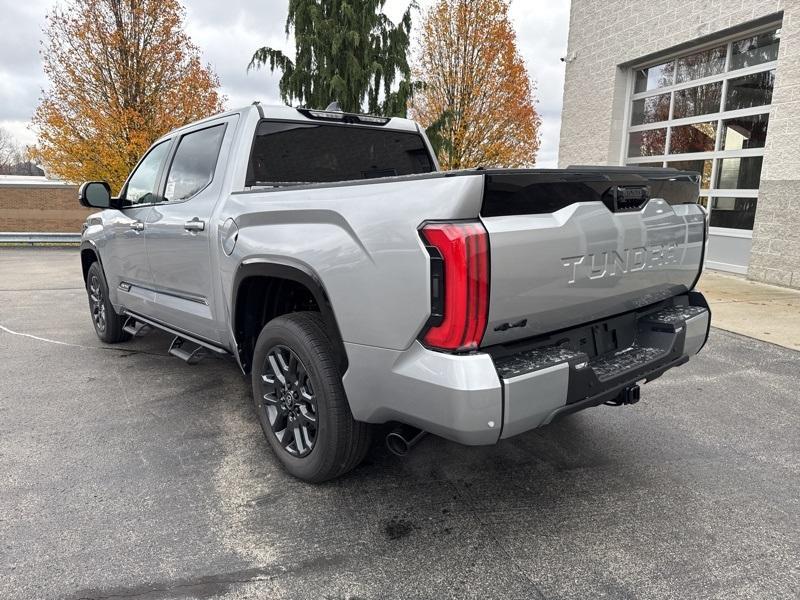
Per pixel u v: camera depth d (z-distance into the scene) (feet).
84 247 17.54
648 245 8.72
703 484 9.29
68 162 58.08
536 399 6.74
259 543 7.64
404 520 8.21
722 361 16.14
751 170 30.27
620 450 10.52
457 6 48.96
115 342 17.98
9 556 7.29
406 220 6.66
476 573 7.07
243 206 9.80
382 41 52.03
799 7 26.05
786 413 12.36
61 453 10.28
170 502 8.64
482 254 6.27
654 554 7.44
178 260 11.98
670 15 33.22
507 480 9.40
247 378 14.66
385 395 7.27
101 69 57.82
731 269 31.55
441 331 6.48
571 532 7.94
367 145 13.19
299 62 51.85
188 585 6.81
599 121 39.96
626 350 9.19
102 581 6.85
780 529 8.01
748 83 30.17
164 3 58.39
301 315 9.00
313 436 8.96
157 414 12.20
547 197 7.02
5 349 17.48
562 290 7.31
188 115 59.77
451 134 49.78
